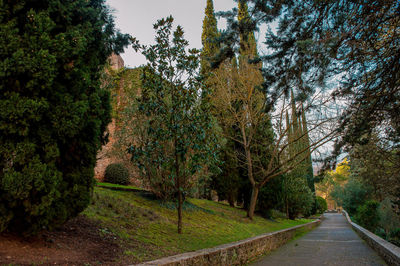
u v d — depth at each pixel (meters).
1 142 3.49
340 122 6.41
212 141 7.37
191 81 6.98
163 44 6.88
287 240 12.27
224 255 5.87
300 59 5.51
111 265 3.82
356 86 5.85
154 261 4.01
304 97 5.46
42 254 3.59
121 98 16.00
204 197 19.17
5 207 3.50
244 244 6.99
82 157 4.67
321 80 5.39
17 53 3.49
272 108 6.14
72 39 4.17
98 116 5.05
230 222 11.38
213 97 13.95
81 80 4.51
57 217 4.04
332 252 8.52
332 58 4.84
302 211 23.25
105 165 14.62
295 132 14.68
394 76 5.24
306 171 22.45
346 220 33.22
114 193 9.38
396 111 5.79
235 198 17.75
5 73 3.46
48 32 3.98
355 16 4.61
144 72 6.95
